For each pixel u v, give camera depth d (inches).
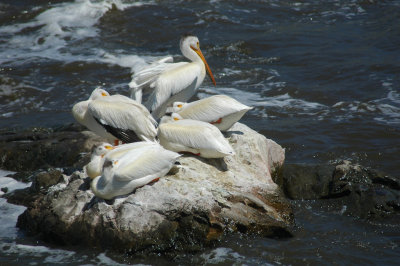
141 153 384.5
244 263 368.5
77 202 398.3
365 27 1100.5
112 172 373.4
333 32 1073.5
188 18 1143.0
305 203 483.2
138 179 377.7
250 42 1015.6
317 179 502.3
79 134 570.3
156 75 534.0
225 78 863.1
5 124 693.3
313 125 681.6
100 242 378.6
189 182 398.3
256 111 735.1
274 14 1191.6
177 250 373.7
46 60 927.7
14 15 1140.5
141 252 370.6
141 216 375.2
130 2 1211.9
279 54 967.6
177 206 377.7
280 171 509.4
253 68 904.9
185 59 941.2
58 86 832.3
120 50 983.0
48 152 542.6
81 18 1130.0
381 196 467.5
